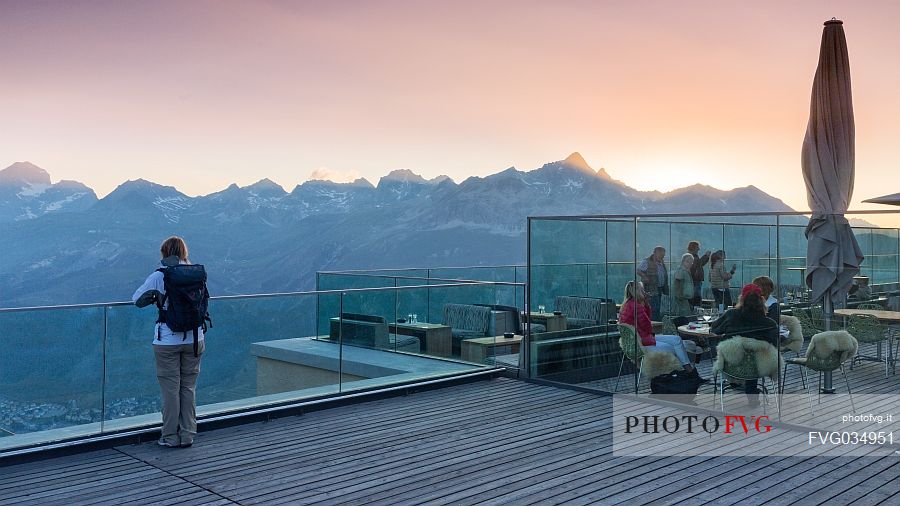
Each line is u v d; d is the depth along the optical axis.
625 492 5.43
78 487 5.51
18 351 6.27
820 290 7.06
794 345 7.23
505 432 7.10
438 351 9.34
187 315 6.47
